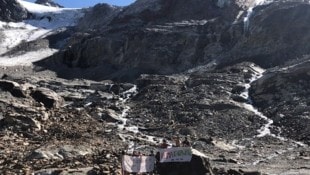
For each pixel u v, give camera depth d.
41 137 42.97
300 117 56.56
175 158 26.77
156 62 107.75
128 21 141.25
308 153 41.56
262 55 92.62
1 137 41.12
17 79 92.31
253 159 38.41
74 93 80.50
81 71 118.81
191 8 133.38
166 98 72.69
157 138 49.28
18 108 52.41
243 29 104.81
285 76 70.00
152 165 26.00
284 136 52.09
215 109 63.94
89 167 28.38
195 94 72.88
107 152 34.62
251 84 75.31
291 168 32.91
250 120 59.06
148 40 114.44
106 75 110.88
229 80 79.12
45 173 26.56
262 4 115.88
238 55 96.19
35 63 135.50
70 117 54.38
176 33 113.06
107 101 74.69
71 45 137.00
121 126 55.94
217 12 129.12
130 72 105.62
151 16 137.50
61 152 35.16
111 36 127.06
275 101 65.81
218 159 37.09
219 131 54.81
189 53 106.31
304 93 65.19
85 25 183.88
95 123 54.03
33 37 182.00
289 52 90.06
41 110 53.00
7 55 156.62
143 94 78.50
